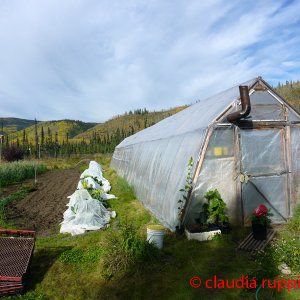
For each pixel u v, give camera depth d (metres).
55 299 5.29
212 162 7.84
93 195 12.05
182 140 9.12
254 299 4.78
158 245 6.77
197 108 10.88
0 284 5.42
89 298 5.26
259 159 8.13
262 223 6.74
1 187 18.80
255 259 6.04
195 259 6.25
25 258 5.89
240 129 8.00
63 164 38.12
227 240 6.96
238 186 7.90
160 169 10.22
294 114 8.35
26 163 26.52
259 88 8.16
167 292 5.21
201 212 7.62
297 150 8.38
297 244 6.09
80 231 8.55
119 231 7.52
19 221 10.29
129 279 5.75
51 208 12.30
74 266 6.43
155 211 9.84
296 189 8.35
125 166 19.34
